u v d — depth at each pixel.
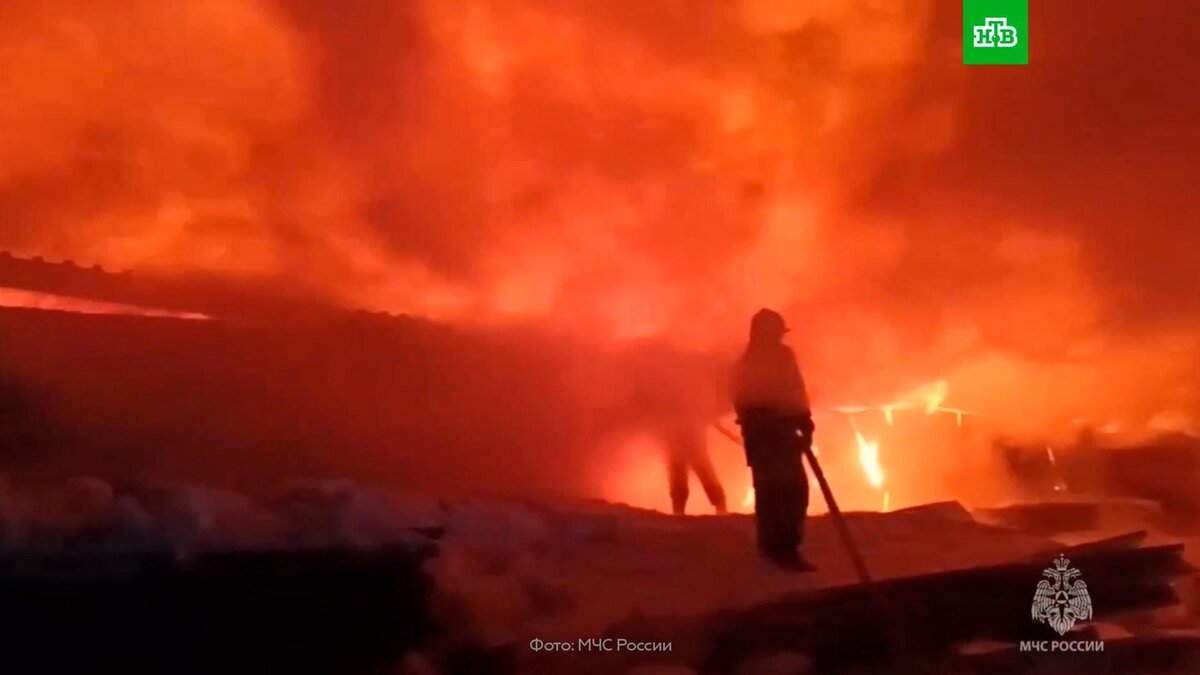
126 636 4.37
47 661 4.24
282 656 4.66
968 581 6.39
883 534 7.89
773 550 6.69
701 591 6.03
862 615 6.02
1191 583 7.09
